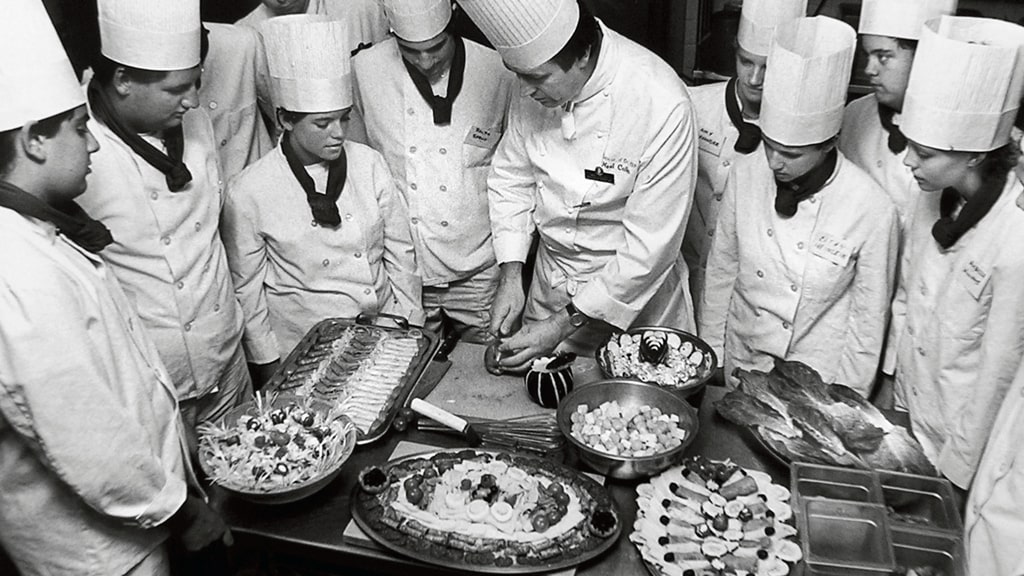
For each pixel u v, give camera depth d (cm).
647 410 175
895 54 192
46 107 130
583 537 150
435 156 239
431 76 230
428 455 169
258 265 223
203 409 216
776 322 214
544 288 239
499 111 241
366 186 221
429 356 199
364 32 290
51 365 129
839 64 177
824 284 203
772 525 152
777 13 204
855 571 139
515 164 224
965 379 181
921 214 192
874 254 198
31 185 135
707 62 376
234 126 242
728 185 221
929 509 157
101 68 175
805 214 201
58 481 143
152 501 146
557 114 206
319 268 221
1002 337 167
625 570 147
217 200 205
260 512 160
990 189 167
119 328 146
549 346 202
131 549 153
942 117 161
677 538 150
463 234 248
